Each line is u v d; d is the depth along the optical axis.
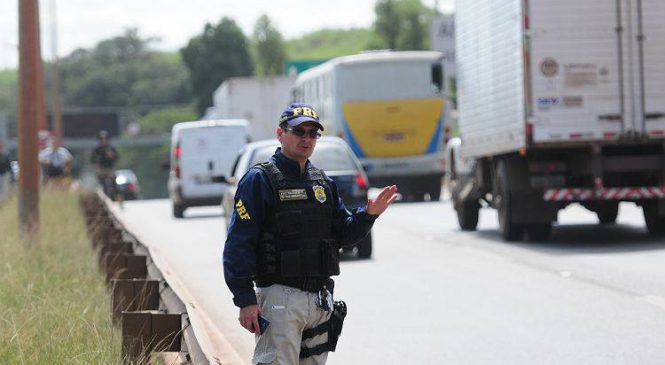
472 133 61.53
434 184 103.19
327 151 52.91
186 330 21.89
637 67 52.12
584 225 65.88
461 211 65.69
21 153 51.97
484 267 45.91
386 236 63.34
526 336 29.81
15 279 33.31
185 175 89.56
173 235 69.12
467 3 62.44
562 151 54.38
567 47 51.91
